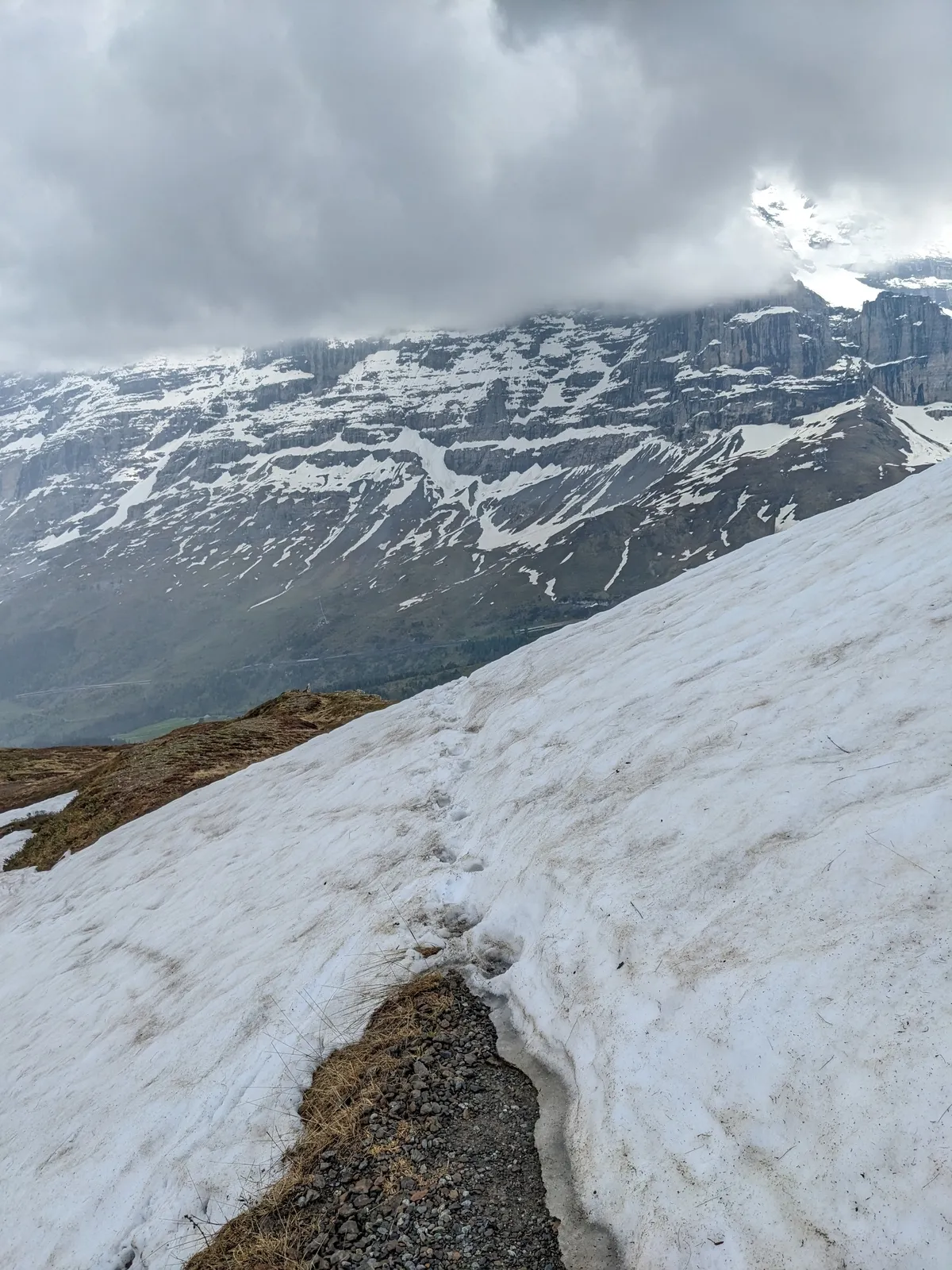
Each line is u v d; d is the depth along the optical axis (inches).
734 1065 265.1
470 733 865.5
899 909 279.0
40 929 963.3
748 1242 217.5
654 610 957.8
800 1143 230.7
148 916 804.6
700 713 551.5
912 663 453.4
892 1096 220.8
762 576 840.9
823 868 322.0
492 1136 312.5
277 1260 287.4
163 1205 353.1
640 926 359.6
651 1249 233.9
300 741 1694.1
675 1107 269.3
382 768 870.4
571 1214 264.7
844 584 657.0
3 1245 392.8
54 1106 507.5
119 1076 497.7
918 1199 197.9
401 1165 311.3
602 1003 334.3
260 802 1010.1
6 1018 724.7
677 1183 245.6
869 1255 197.0
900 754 367.6
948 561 570.9
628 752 552.1
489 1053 363.9
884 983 252.8
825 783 377.1
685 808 431.2
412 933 484.7
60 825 1437.0
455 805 677.9
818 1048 248.1
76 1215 378.9
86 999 671.1
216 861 855.7
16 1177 446.6
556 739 664.4
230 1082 415.8
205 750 1656.0
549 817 525.0
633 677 714.2
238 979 534.9
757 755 446.9
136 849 1092.5
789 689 512.4
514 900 457.7
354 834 708.7
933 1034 228.1
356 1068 376.2
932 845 296.4
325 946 513.0
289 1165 336.2
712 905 346.0
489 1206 280.7
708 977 303.4
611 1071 299.9
